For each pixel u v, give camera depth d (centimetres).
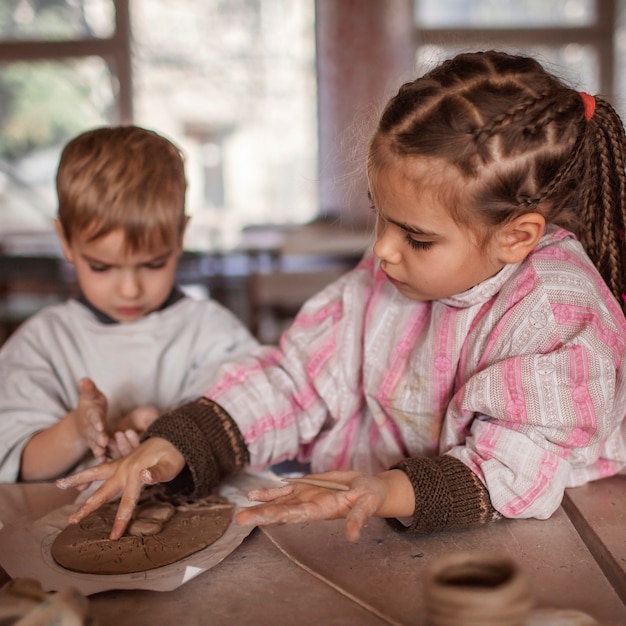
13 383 102
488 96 66
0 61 425
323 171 411
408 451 84
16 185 434
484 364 75
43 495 81
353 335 88
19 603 50
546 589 60
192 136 443
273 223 418
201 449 77
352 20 414
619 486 78
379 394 83
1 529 72
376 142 69
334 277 352
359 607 58
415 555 65
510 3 424
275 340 321
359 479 65
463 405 72
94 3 425
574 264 75
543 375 69
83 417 87
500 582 47
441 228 67
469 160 65
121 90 431
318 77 423
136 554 66
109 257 98
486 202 66
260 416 83
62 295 323
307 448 92
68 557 66
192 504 77
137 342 108
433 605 45
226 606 58
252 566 65
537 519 71
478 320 77
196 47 436
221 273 321
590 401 70
